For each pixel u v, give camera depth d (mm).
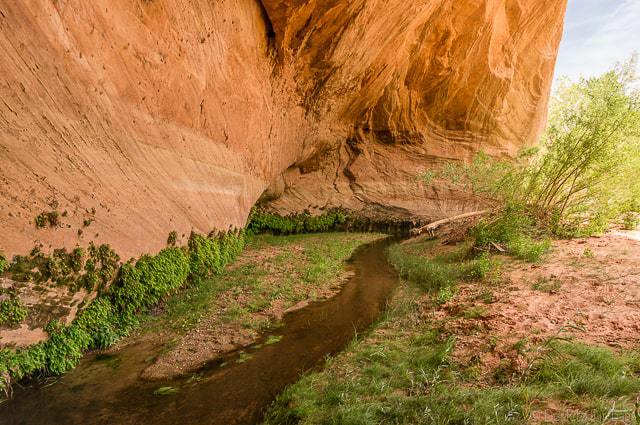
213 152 9555
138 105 6734
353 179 20344
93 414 4219
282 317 7164
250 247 13422
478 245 10797
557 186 11961
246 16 10039
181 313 6949
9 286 4527
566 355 4230
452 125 21516
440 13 16797
